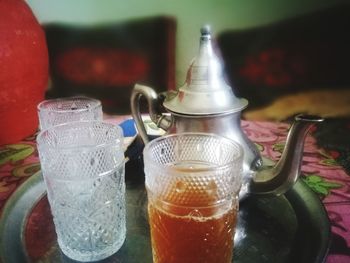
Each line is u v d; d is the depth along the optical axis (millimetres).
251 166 277
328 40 746
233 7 729
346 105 782
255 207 299
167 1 724
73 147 250
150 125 392
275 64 770
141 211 302
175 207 212
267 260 243
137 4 727
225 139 240
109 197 257
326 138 553
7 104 461
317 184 354
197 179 209
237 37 753
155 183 216
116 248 253
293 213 290
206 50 276
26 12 489
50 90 783
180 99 274
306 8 728
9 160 436
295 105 798
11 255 241
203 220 213
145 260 245
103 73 774
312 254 234
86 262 245
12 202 303
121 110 801
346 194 335
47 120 359
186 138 249
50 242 265
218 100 267
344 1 715
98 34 746
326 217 270
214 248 220
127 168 360
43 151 247
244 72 779
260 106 805
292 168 254
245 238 263
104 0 721
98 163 256
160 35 749
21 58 461
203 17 737
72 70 770
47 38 741
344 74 768
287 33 747
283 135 496
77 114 357
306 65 767
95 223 250
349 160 463
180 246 219
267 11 731
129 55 763
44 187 334
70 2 719
